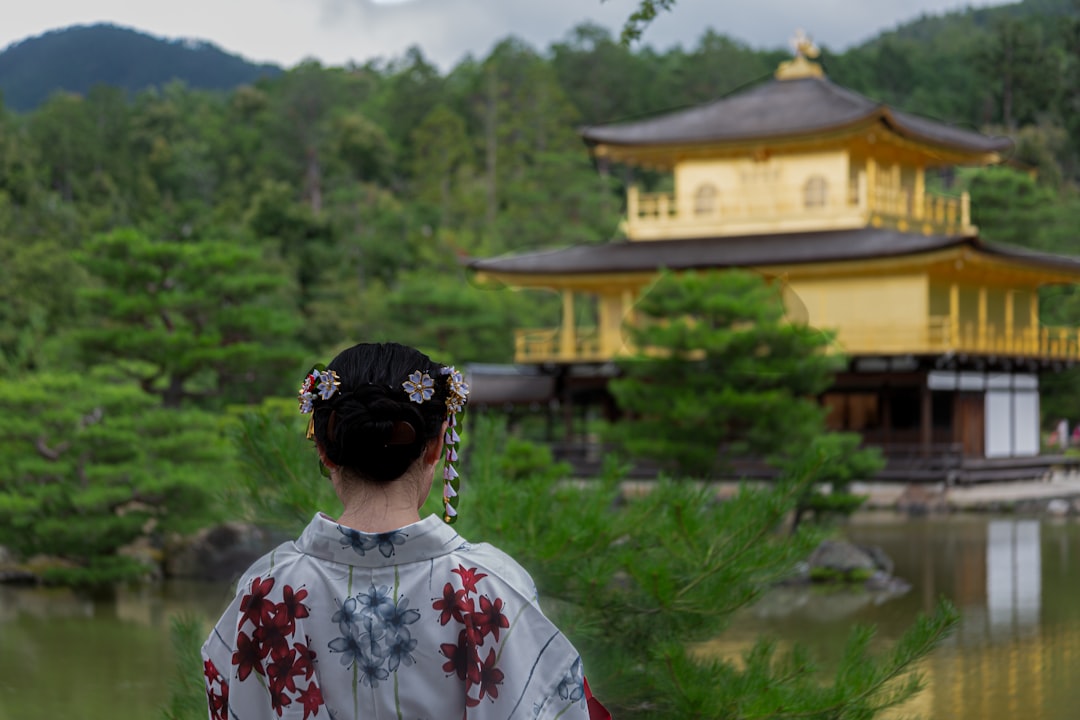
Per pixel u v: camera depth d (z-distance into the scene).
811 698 6.02
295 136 107.19
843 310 39.00
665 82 119.56
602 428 27.70
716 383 26.39
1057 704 11.88
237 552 22.05
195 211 82.50
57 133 99.06
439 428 2.54
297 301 68.62
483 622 2.36
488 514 6.69
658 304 27.64
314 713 2.35
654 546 6.84
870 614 17.52
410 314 52.50
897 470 35.84
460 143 104.75
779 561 6.50
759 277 27.92
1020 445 41.72
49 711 12.38
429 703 2.34
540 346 41.75
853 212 40.22
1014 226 59.31
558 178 89.25
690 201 43.00
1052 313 53.47
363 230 82.88
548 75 107.12
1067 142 97.00
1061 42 132.25
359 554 2.40
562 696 2.37
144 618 17.88
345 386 2.49
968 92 115.06
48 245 45.81
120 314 27.02
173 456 21.78
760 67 121.31
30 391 20.88
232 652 2.43
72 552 20.95
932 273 38.56
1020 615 17.39
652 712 6.30
